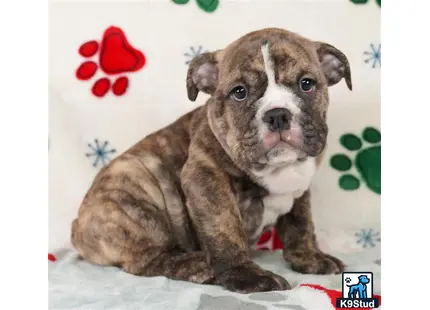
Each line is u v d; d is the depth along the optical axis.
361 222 0.92
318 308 0.69
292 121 0.69
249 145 0.71
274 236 0.93
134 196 0.80
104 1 0.92
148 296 0.71
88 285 0.75
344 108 0.92
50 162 0.92
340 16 0.91
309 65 0.73
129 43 0.93
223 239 0.74
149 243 0.79
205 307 0.68
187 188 0.76
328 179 0.93
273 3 0.92
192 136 0.81
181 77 0.93
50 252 0.88
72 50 0.92
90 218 0.80
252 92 0.72
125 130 0.94
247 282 0.71
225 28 0.93
